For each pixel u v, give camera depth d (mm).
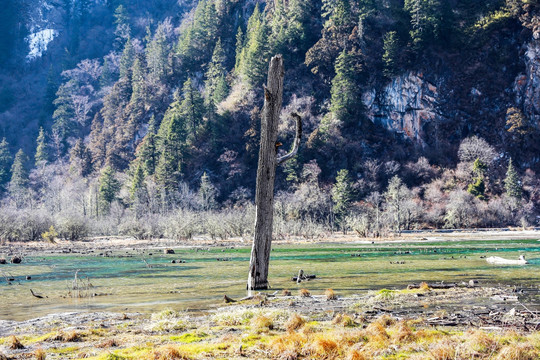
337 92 149250
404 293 16703
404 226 108500
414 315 12453
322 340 8883
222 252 51562
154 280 25297
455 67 155625
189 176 147875
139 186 128250
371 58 158375
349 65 149500
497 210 114625
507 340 9016
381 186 137375
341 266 31094
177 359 8344
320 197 118312
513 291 17047
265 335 10266
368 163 140750
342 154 145125
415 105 151750
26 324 13195
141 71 195250
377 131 152000
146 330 11422
